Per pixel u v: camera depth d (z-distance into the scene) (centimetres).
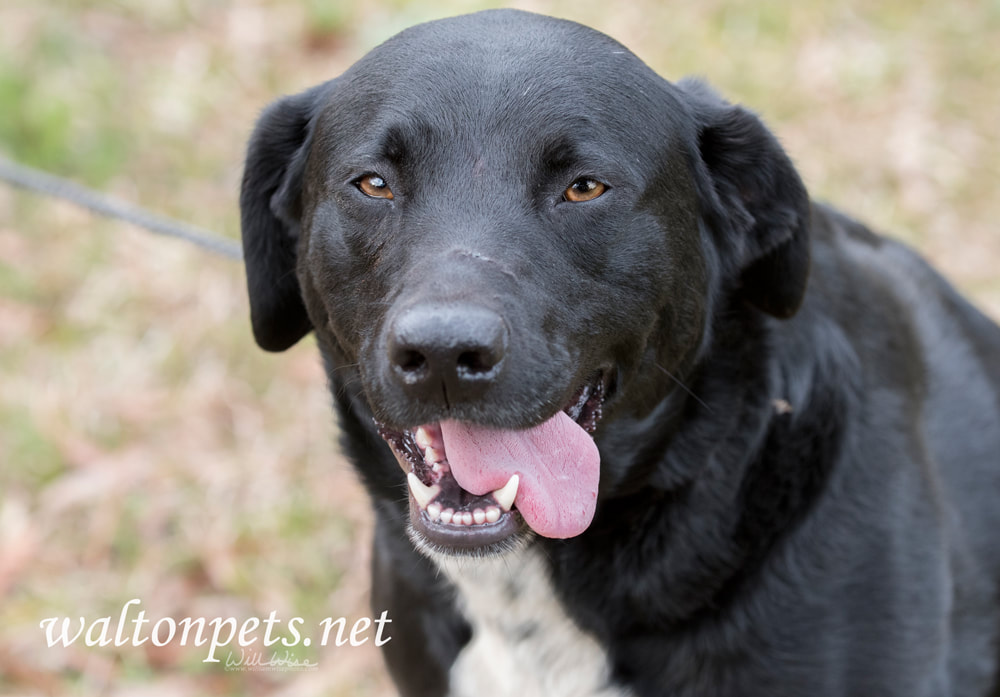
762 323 418
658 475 405
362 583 625
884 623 403
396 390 336
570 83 371
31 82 944
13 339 770
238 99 972
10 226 852
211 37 1035
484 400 332
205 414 720
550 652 432
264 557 635
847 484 408
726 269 418
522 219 358
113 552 645
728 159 412
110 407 723
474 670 452
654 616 412
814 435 411
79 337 772
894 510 410
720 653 408
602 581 413
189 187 888
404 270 353
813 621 399
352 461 437
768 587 402
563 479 361
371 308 372
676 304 395
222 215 862
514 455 362
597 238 367
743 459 407
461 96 367
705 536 405
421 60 378
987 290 802
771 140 403
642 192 376
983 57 989
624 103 380
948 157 898
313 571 627
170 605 612
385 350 338
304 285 420
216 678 575
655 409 402
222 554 631
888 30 1018
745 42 1002
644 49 997
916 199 862
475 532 359
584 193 369
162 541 649
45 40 988
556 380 350
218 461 690
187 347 759
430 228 356
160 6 1055
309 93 438
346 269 383
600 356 376
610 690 427
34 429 697
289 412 719
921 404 455
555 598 421
